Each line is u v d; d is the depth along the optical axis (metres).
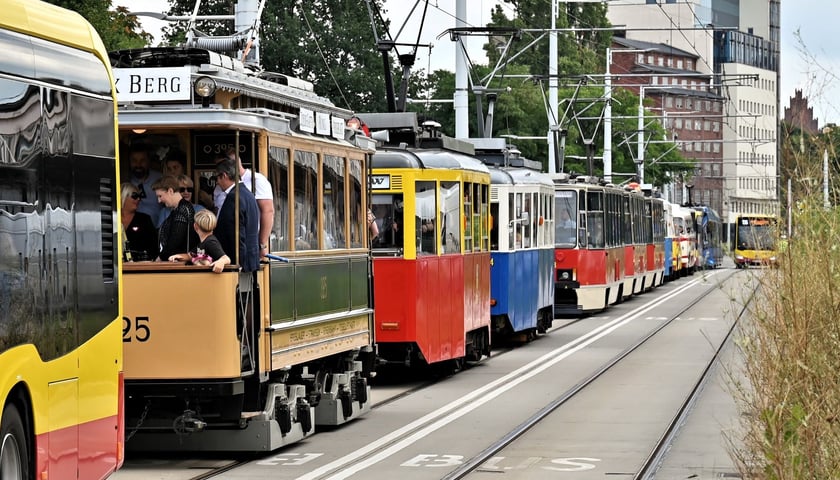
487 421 19.08
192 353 14.11
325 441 17.02
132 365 14.17
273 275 15.12
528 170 33.53
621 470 14.94
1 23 9.93
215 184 14.77
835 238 11.95
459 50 37.72
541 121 84.44
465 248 25.81
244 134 14.77
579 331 37.50
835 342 11.23
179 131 14.73
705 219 92.44
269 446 15.13
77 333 10.89
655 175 101.69
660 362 28.27
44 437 10.15
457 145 26.61
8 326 9.65
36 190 10.30
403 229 22.92
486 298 27.75
